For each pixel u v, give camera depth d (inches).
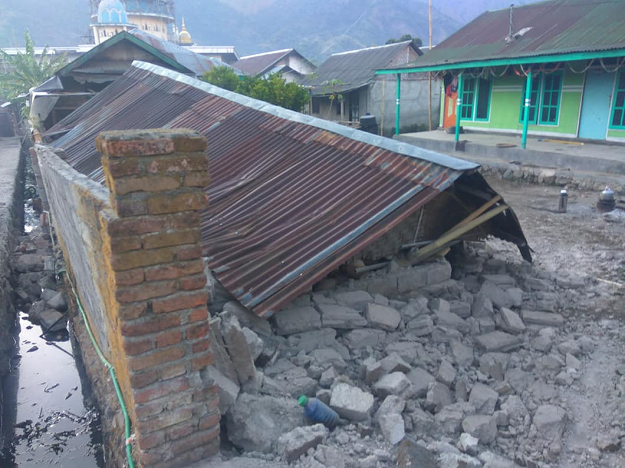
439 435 158.6
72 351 310.7
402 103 1017.5
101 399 216.8
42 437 236.4
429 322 210.7
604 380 190.4
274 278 201.3
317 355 188.1
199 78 763.4
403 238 246.5
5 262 382.6
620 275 292.7
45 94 632.4
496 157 625.6
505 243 349.7
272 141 313.7
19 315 357.4
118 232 113.5
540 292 255.3
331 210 231.0
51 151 360.8
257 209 252.1
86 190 159.9
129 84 556.1
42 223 494.0
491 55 612.1
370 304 213.9
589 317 243.1
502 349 206.5
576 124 640.4
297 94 768.9
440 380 180.9
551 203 469.4
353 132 281.3
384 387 169.8
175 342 124.6
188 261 122.0
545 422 161.6
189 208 119.4
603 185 493.7
